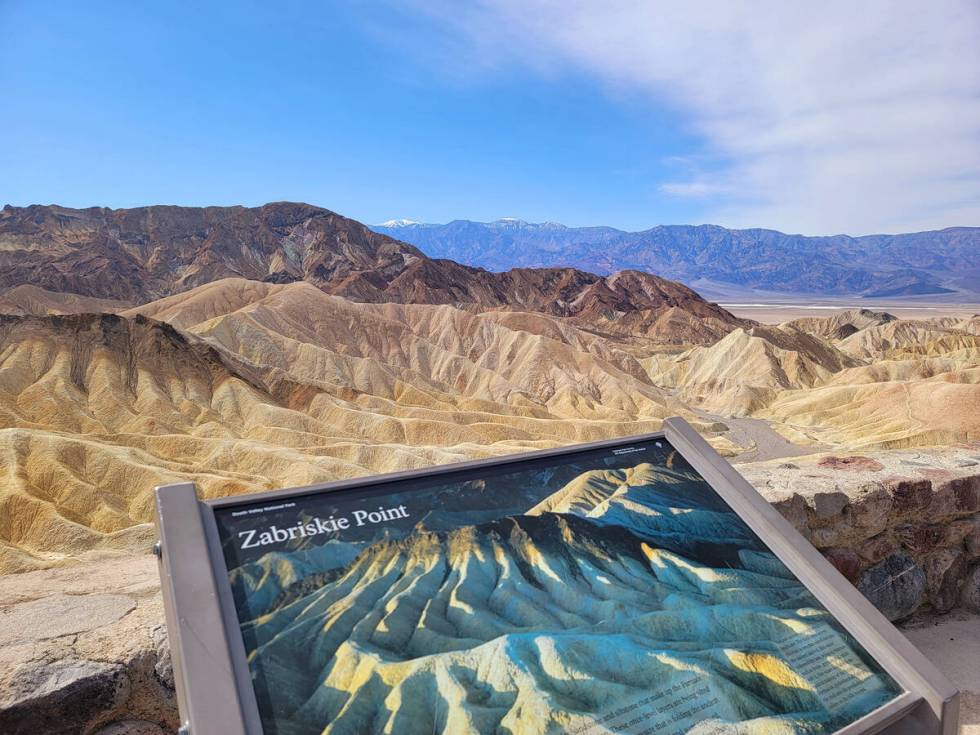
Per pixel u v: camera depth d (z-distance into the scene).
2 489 43.00
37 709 2.36
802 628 2.38
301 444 65.38
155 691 2.56
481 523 2.44
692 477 2.95
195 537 2.02
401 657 1.94
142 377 77.00
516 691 1.94
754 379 131.88
